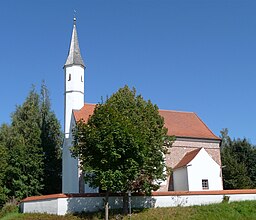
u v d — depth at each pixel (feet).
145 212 111.65
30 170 162.40
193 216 106.32
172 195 120.67
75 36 172.45
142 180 112.16
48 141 191.31
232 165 176.96
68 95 163.73
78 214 110.52
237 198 124.57
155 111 122.21
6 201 148.25
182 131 163.32
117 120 106.11
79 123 113.80
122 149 102.68
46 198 115.44
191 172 142.92
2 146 156.87
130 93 125.29
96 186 107.14
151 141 114.32
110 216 108.17
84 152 109.50
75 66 165.89
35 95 201.46
